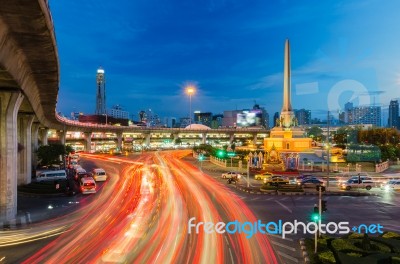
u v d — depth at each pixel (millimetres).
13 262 21203
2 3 17297
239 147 127812
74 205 38844
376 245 22406
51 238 26094
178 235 26906
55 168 74562
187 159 108000
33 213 34812
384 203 40219
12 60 24922
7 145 32500
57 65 29297
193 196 44000
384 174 67312
